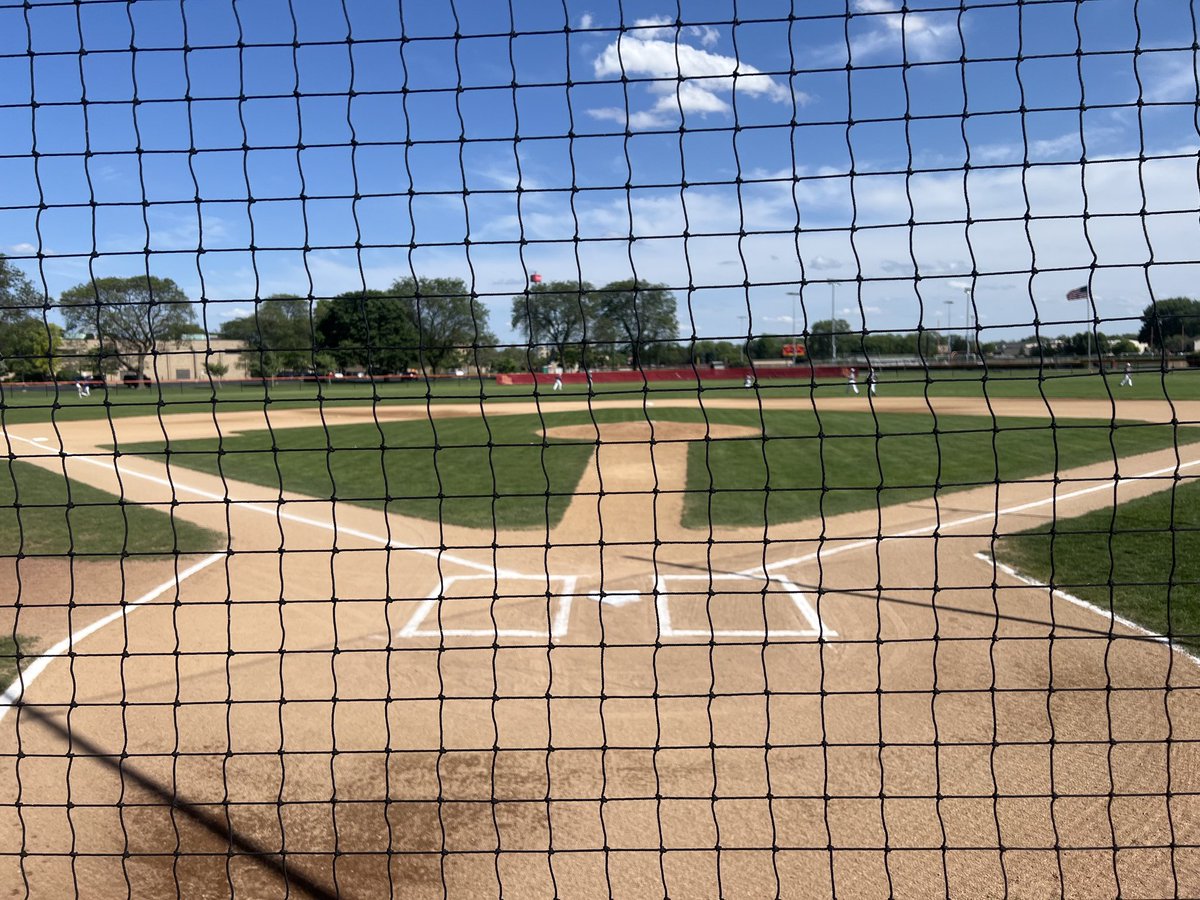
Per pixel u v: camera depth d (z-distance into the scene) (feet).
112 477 51.24
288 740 17.02
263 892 12.58
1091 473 45.70
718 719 17.44
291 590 27.20
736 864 12.91
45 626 23.72
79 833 13.96
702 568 28.76
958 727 16.71
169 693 19.27
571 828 13.92
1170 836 12.96
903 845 13.16
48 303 9.85
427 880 12.79
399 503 41.68
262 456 60.13
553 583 27.22
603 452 59.31
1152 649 20.27
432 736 17.08
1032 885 12.21
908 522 35.06
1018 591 24.90
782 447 59.31
